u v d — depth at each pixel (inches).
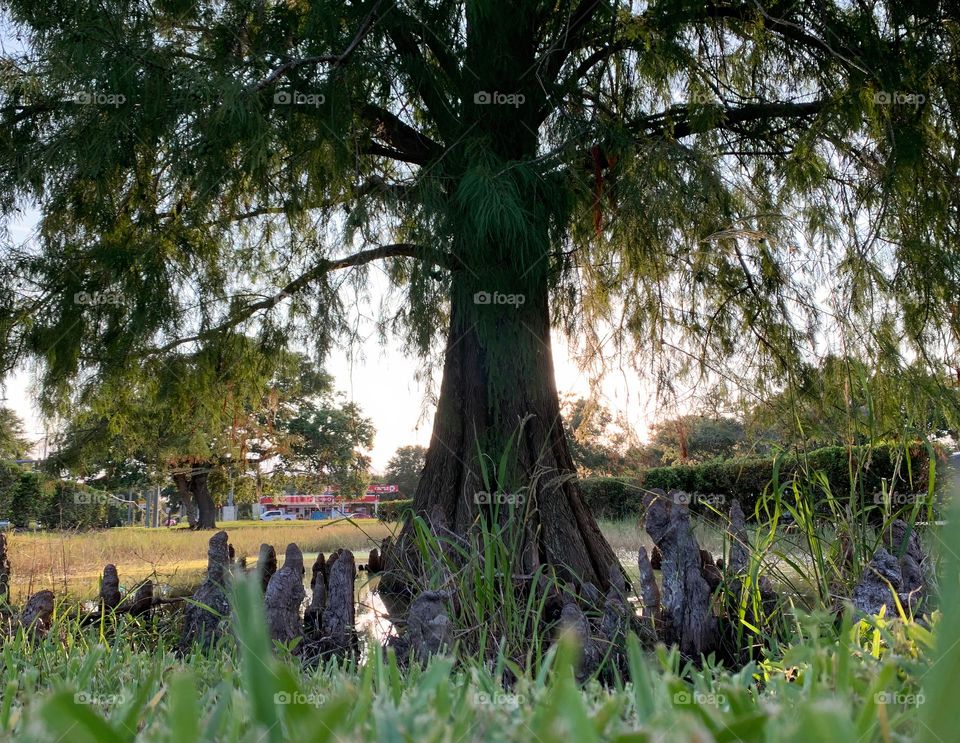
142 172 269.9
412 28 257.1
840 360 255.1
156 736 23.5
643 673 29.9
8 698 33.8
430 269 252.2
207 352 313.7
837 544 118.6
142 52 226.1
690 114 281.0
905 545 105.9
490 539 134.8
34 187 252.5
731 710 28.1
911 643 47.8
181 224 284.0
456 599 128.0
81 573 266.1
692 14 269.1
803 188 289.7
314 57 236.8
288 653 86.0
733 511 146.3
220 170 248.8
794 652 50.0
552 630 128.6
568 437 314.7
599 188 264.8
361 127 277.1
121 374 307.6
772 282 312.5
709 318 337.7
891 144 265.1
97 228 278.2
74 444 325.1
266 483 832.9
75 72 223.3
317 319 284.5
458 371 293.3
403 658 94.7
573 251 283.6
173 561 338.6
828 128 284.8
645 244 272.4
